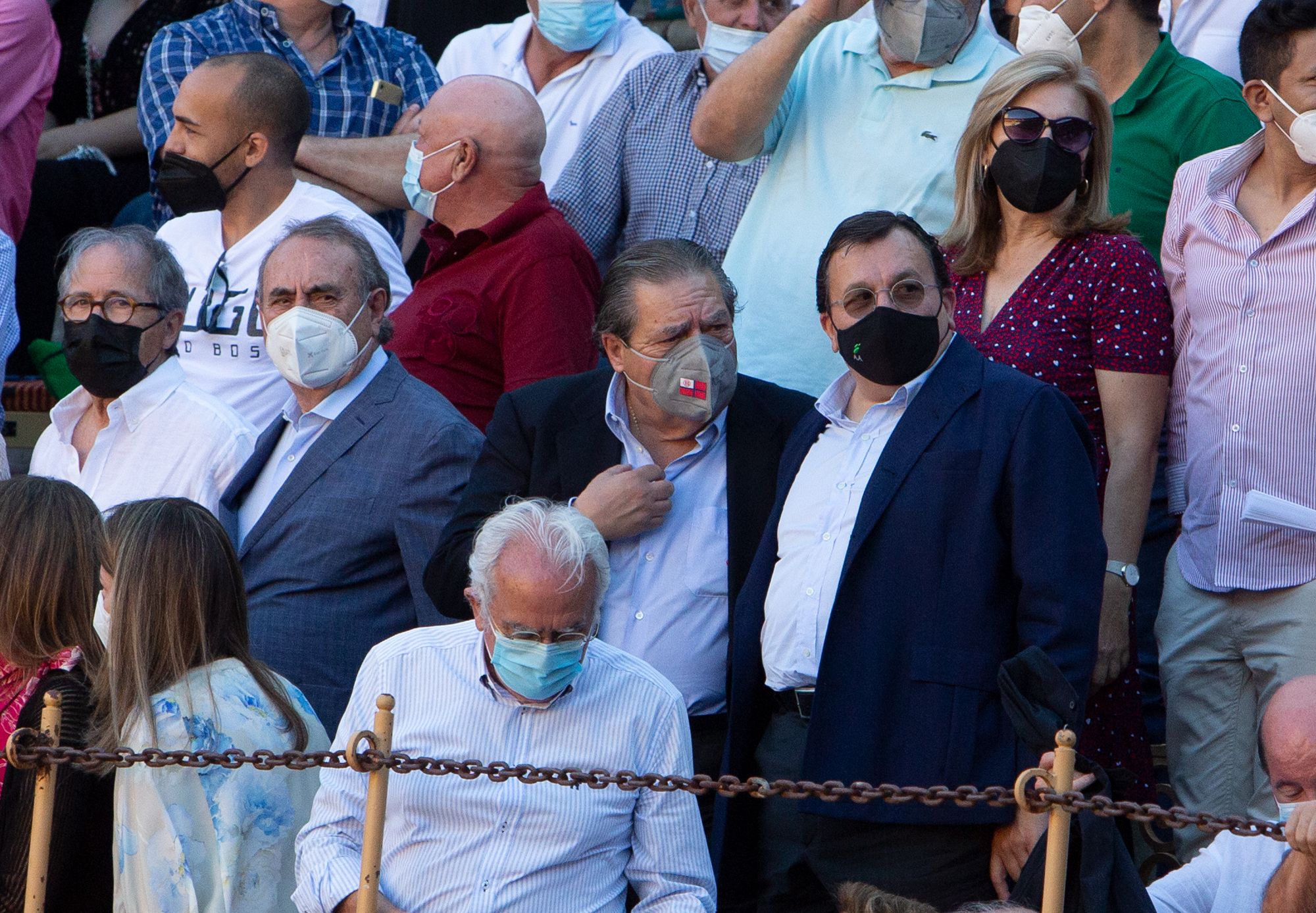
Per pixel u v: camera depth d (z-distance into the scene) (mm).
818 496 13648
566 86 22781
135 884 12156
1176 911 11797
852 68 17938
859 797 9867
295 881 12758
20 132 23188
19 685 12867
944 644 12695
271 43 23406
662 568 14391
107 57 28172
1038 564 12594
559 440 14875
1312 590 15141
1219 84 18453
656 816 12086
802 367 17406
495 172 18234
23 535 12750
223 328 18719
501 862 11805
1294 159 15562
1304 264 15359
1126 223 15789
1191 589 16031
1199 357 15992
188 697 12438
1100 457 15266
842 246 13594
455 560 14594
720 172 19953
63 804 12164
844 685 12859
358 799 12172
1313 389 15289
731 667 14008
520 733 12000
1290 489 15375
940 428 13141
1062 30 17797
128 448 17062
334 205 19609
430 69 24438
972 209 15812
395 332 17938
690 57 20625
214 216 19391
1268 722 12070
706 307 14312
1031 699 11445
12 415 24641
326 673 15383
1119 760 14711
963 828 12578
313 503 15648
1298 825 9516
